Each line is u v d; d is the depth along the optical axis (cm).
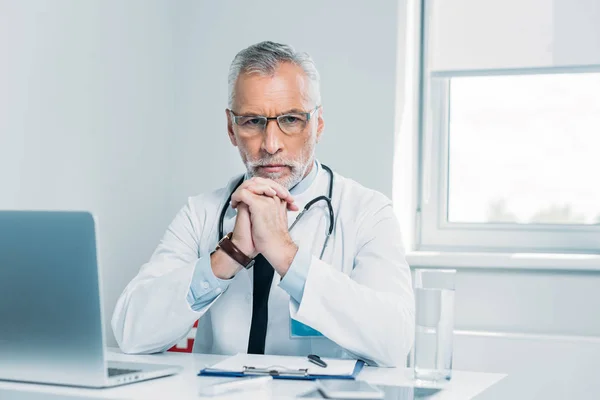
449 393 112
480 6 248
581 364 209
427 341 121
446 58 252
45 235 104
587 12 237
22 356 111
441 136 256
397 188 237
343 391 103
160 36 247
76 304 105
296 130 159
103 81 217
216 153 251
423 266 230
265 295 161
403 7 241
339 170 238
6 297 109
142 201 237
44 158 193
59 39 198
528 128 249
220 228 171
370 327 138
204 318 171
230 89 163
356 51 239
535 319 225
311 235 167
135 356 148
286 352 159
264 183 146
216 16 253
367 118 237
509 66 244
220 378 117
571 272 223
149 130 241
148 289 150
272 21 248
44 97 192
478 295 229
